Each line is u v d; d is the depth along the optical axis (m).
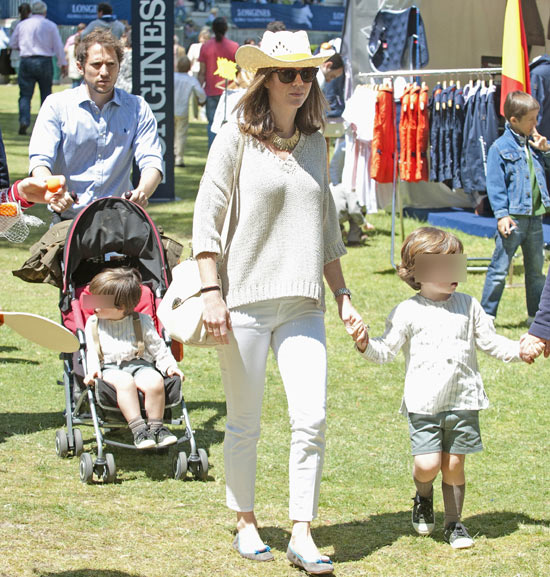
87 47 6.12
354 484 5.66
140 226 6.19
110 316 5.90
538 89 12.98
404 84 13.31
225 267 4.39
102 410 5.74
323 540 4.80
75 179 6.30
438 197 16.16
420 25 13.73
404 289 11.27
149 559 4.46
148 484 5.58
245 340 4.37
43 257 6.03
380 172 12.37
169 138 16.42
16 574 4.22
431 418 4.68
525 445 6.42
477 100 12.59
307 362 4.34
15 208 3.84
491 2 15.43
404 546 4.73
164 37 15.77
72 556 4.46
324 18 42.16
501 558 4.58
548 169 9.20
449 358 4.65
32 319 3.30
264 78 4.29
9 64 28.59
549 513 5.21
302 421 4.29
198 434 6.56
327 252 4.66
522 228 9.16
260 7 41.59
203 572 4.34
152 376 5.75
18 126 26.55
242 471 4.51
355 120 13.20
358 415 7.07
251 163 4.31
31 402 7.16
